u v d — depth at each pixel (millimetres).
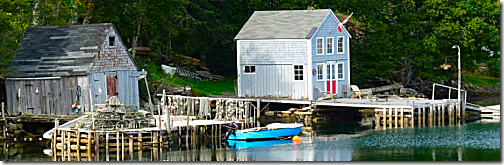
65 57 58219
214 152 49750
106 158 47812
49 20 67188
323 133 56969
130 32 72125
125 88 59656
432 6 79812
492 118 64875
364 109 69000
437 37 80125
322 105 64562
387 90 79938
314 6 80562
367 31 81438
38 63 58406
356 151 49406
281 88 66688
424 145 51281
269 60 67000
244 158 47500
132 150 50312
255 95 67562
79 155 49000
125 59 59781
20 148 52031
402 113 59719
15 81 58281
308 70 65562
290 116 66000
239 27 81375
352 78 80875
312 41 65688
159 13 71125
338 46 68188
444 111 61688
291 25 67000
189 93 67500
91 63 57094
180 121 56969
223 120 58531
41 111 57906
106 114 50906
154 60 76875
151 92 67875
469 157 47062
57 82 57562
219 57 82938
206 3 78938
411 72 82688
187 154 49062
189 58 79625
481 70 98562
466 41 78688
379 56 79438
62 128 51062
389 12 81625
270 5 81125
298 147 51094
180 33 78750
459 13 78375
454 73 82500
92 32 59031
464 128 58438
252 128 54156
